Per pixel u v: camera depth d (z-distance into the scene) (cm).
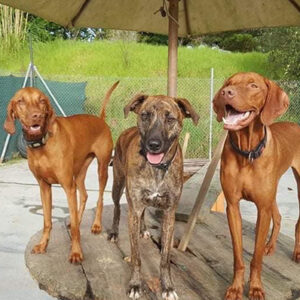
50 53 766
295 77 646
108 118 562
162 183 132
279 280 140
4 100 460
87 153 186
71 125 174
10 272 214
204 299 127
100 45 799
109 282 136
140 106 134
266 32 743
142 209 136
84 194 196
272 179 127
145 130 129
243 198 133
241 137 124
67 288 133
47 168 158
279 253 165
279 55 692
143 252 162
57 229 188
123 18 224
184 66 745
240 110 117
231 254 161
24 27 807
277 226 165
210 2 217
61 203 320
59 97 534
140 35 938
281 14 206
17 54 749
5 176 400
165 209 136
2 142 461
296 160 159
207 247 167
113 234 174
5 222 281
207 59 777
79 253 154
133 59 753
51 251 163
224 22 225
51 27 901
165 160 131
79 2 202
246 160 126
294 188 377
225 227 192
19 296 193
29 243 172
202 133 514
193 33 239
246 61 767
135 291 128
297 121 548
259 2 204
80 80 628
